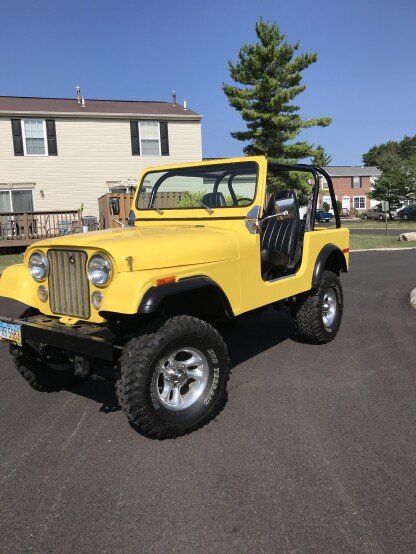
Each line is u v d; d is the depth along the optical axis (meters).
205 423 3.38
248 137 22.48
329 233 5.22
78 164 20.67
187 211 4.45
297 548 2.19
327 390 3.98
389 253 16.12
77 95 22.66
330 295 5.34
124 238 3.31
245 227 3.98
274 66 21.78
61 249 3.32
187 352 3.27
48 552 2.19
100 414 3.62
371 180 57.31
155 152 21.67
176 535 2.29
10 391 4.09
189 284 3.18
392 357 4.81
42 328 3.25
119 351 3.13
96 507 2.50
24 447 3.13
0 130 19.52
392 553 2.15
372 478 2.71
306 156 22.84
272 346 5.24
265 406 3.69
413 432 3.23
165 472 2.81
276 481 2.70
